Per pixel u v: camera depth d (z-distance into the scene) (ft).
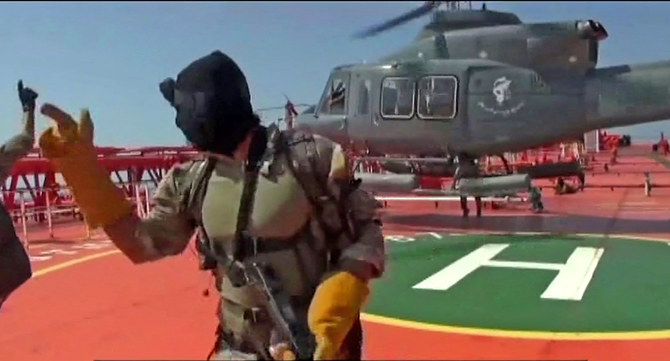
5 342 19.29
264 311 8.27
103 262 32.99
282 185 8.04
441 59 49.83
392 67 50.39
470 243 37.70
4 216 12.71
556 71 46.98
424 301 24.03
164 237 8.78
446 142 49.37
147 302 24.11
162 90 8.57
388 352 17.63
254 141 8.24
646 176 49.62
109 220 8.22
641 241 37.70
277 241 8.14
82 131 7.89
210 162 8.52
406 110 49.83
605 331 19.89
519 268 30.07
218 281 8.90
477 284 26.86
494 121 47.85
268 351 8.23
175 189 8.80
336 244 8.25
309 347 8.00
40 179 43.73
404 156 52.24
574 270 29.60
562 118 46.70
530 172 51.19
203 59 8.10
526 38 47.37
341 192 8.04
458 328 20.44
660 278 27.63
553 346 18.21
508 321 21.18
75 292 26.07
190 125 7.98
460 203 55.52
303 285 8.29
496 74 47.85
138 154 46.03
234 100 7.95
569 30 46.06
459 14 50.31
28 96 12.48
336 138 52.90
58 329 20.65
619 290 25.55
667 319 21.24
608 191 58.54
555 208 53.06
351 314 7.33
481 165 55.77
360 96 51.44
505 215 50.88
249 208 8.11
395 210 55.36
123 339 19.16
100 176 8.04
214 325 20.68
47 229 47.78
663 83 44.83
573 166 50.24
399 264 31.22
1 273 12.51
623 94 45.60
